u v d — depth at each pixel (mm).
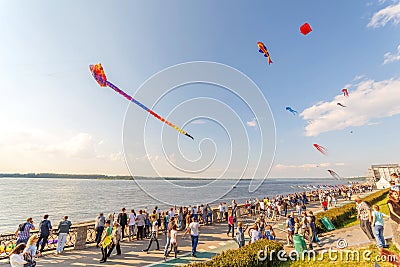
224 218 19656
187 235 14227
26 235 9852
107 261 9555
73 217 41156
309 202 33500
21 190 114375
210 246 11812
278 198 25062
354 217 17688
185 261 9531
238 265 7754
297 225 11789
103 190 123438
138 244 12180
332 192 37562
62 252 10680
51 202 64625
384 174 60031
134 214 13562
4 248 10102
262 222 12820
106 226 9992
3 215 44125
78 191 113938
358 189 47188
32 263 6668
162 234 14484
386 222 11164
